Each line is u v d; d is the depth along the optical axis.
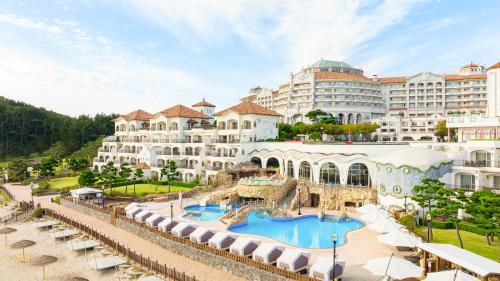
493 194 41.53
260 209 62.00
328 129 109.44
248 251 38.25
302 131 110.69
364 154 71.06
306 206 67.38
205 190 77.06
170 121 107.75
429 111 157.88
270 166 87.81
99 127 177.25
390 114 156.38
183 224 46.69
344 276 34.41
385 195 60.34
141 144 109.44
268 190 67.88
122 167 84.62
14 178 107.06
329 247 43.28
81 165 117.62
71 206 69.31
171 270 36.50
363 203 62.84
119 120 123.62
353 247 42.88
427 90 164.00
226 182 80.06
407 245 37.28
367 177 68.38
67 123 174.88
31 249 48.16
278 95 174.00
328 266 31.80
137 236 51.06
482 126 64.38
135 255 41.50
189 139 104.06
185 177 93.88
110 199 74.62
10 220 62.16
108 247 47.12
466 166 57.97
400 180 58.31
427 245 33.59
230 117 95.81
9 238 53.22
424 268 33.06
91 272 40.16
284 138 101.94
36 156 153.75
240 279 36.00
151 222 50.72
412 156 58.66
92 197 69.38
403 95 167.38
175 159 97.81
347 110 151.75
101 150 122.50
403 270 29.50
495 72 68.19
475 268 27.66
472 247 41.44
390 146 70.31
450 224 49.94
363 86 157.12
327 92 154.62
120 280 37.69
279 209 61.66
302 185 69.19
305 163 75.94
